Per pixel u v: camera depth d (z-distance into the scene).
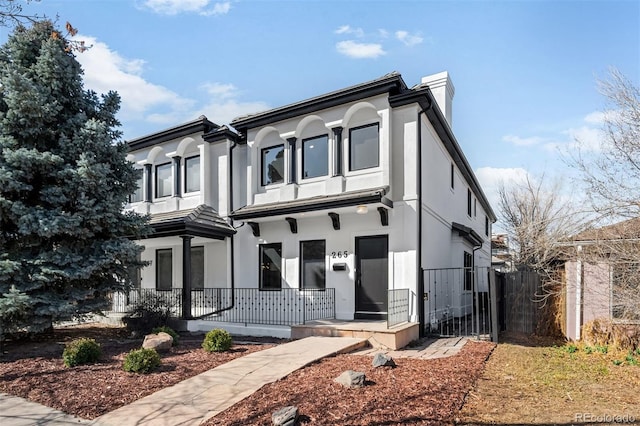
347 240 11.28
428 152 11.77
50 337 10.10
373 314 10.84
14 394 5.86
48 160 9.08
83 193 9.33
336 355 7.59
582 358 7.86
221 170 13.63
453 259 14.53
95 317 13.26
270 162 13.06
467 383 5.86
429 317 10.94
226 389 5.71
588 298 9.23
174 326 12.00
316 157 12.01
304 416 4.55
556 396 5.48
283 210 11.26
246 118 12.87
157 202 14.95
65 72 10.02
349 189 11.07
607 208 8.66
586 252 9.02
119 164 10.60
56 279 9.26
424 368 6.55
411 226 10.35
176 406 5.17
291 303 12.06
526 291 11.09
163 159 15.16
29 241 9.34
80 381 6.29
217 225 12.76
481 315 14.02
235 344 9.32
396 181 10.70
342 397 5.11
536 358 7.82
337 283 11.34
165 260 15.45
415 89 10.34
